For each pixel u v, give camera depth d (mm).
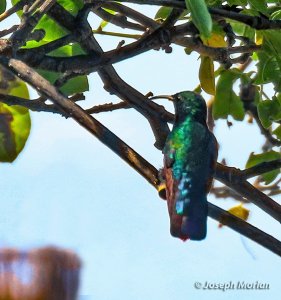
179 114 8672
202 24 5688
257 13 8320
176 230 6852
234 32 9930
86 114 6641
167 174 7484
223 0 8609
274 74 8891
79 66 8008
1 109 9477
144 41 8055
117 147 6770
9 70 6695
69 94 9109
